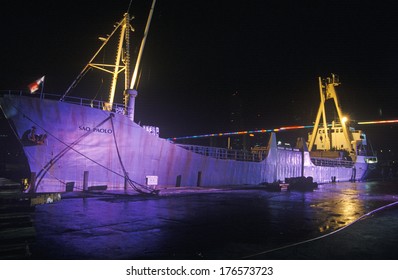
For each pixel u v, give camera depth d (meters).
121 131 19.16
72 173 17.44
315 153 46.81
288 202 17.12
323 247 7.98
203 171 24.05
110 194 16.88
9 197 8.73
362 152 51.19
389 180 49.78
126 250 7.38
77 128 17.58
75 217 10.90
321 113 46.94
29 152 16.19
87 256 6.87
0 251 6.55
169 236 8.77
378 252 7.61
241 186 25.95
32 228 7.36
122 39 23.80
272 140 31.72
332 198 19.91
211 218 11.67
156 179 20.48
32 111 16.30
